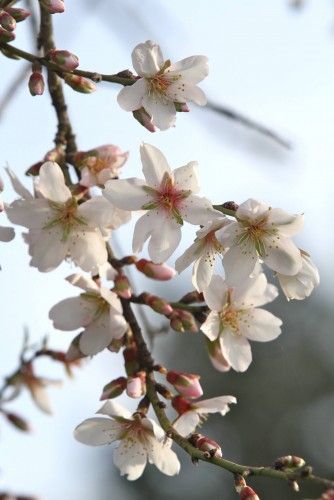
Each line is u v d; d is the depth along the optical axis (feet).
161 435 2.37
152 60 2.46
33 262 2.45
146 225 2.41
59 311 2.48
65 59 2.48
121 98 2.46
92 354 2.47
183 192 2.42
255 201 2.41
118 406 2.41
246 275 2.43
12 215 2.45
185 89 2.47
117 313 2.43
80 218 2.46
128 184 2.42
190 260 2.44
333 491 2.23
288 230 2.43
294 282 2.47
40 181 2.44
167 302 2.48
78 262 2.45
